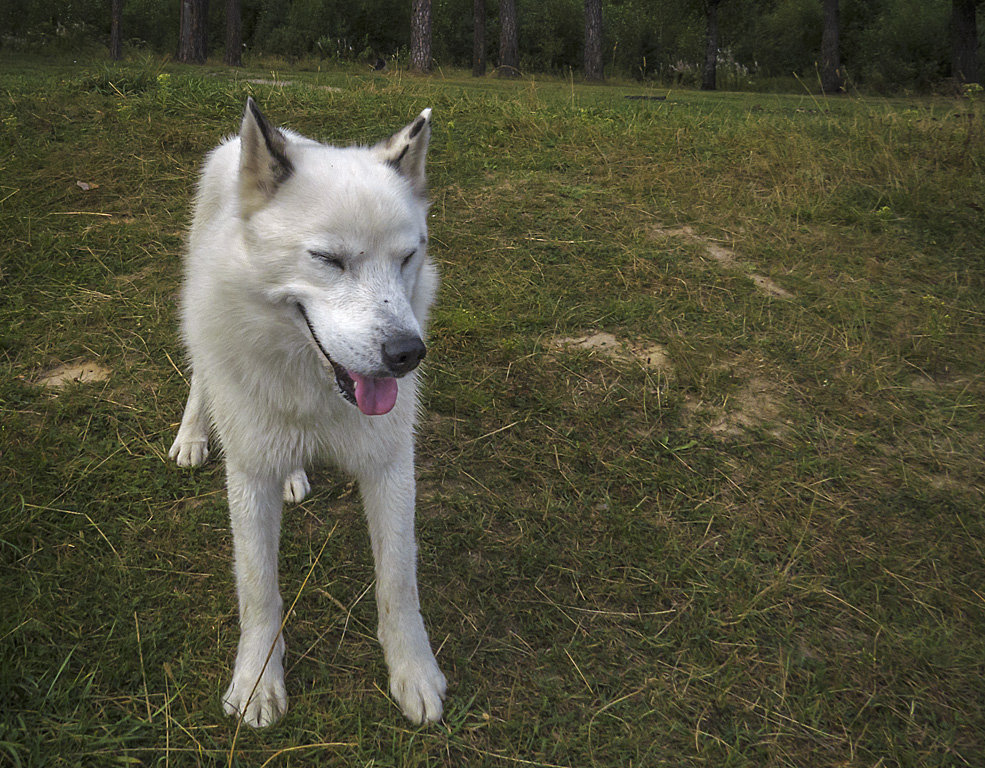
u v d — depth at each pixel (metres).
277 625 2.76
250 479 2.69
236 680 2.67
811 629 3.18
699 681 2.94
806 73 31.92
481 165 6.65
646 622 3.15
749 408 4.27
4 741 2.38
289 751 2.50
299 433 2.66
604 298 5.03
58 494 3.38
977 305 5.28
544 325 4.75
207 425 3.75
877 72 27.00
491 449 3.90
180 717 2.59
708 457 3.93
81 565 3.08
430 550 3.34
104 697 2.62
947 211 6.43
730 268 5.46
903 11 28.23
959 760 2.73
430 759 2.56
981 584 3.39
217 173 3.30
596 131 7.53
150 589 3.04
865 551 3.53
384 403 2.37
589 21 25.88
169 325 4.51
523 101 8.97
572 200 6.16
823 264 5.62
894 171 7.01
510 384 4.29
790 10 33.12
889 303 5.23
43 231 5.20
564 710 2.79
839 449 4.05
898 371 4.58
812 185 6.70
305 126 7.28
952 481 3.92
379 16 36.16
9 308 4.52
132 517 3.35
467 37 37.44
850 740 2.78
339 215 2.29
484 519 3.52
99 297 4.68
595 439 3.99
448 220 5.75
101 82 7.89
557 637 3.06
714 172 6.92
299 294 2.35
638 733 2.72
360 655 2.91
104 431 3.79
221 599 3.04
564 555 3.41
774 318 4.95
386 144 2.71
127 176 5.96
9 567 3.04
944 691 2.97
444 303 4.86
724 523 3.62
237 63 21.78
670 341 4.60
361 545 3.36
